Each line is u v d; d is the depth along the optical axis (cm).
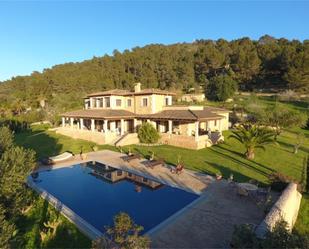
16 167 1316
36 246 1127
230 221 1278
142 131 3500
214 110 4103
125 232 894
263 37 14262
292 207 1434
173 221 1279
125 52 13462
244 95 8156
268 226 1006
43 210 1474
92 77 10438
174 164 2422
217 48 11925
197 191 1716
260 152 2870
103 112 3825
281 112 4384
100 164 2505
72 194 1717
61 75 10775
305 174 2161
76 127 4406
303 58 7669
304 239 801
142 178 2056
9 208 1272
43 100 8756
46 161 2483
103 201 1590
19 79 12294
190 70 10344
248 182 1828
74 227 1248
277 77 8994
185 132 3631
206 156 2709
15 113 7312
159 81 10419
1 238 970
